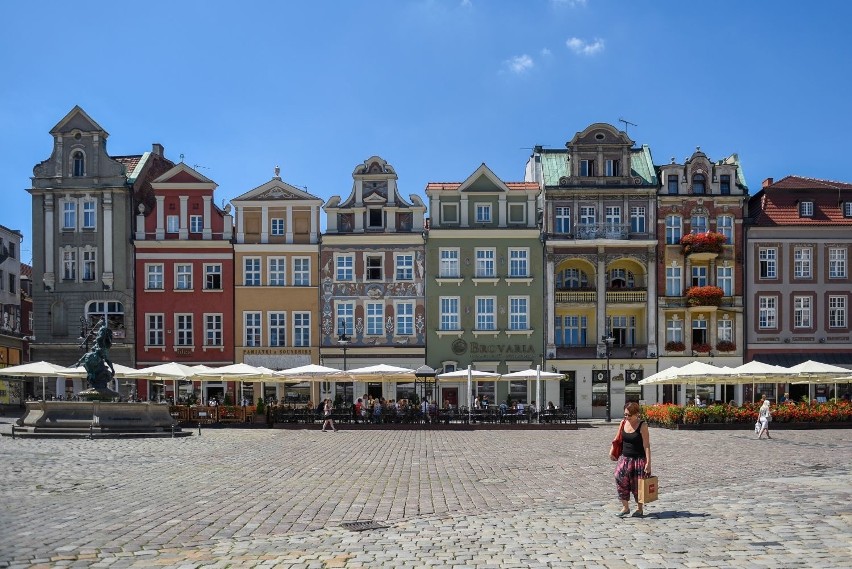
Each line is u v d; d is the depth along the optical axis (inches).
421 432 1878.7
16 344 3016.7
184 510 735.1
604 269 2657.5
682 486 888.3
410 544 589.3
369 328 2657.5
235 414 2101.4
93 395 1684.3
